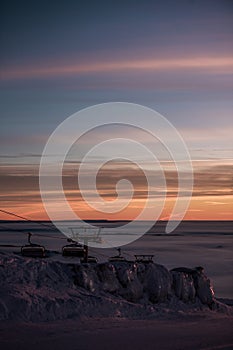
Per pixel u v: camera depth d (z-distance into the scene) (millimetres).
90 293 16625
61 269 16969
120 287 17312
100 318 15391
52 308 14938
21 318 14305
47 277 16344
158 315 16703
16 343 11945
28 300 14711
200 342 12656
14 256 16875
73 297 15867
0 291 14805
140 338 12969
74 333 13219
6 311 14320
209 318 16516
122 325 14641
